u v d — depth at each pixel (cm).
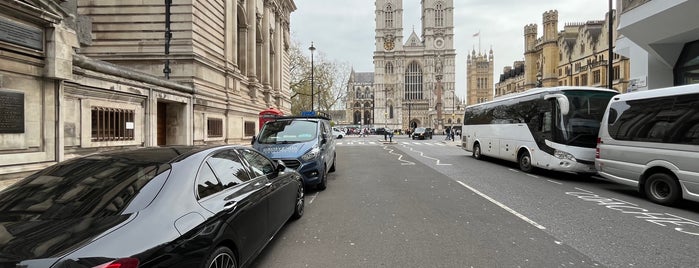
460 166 1469
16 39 596
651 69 1482
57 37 664
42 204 274
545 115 1187
